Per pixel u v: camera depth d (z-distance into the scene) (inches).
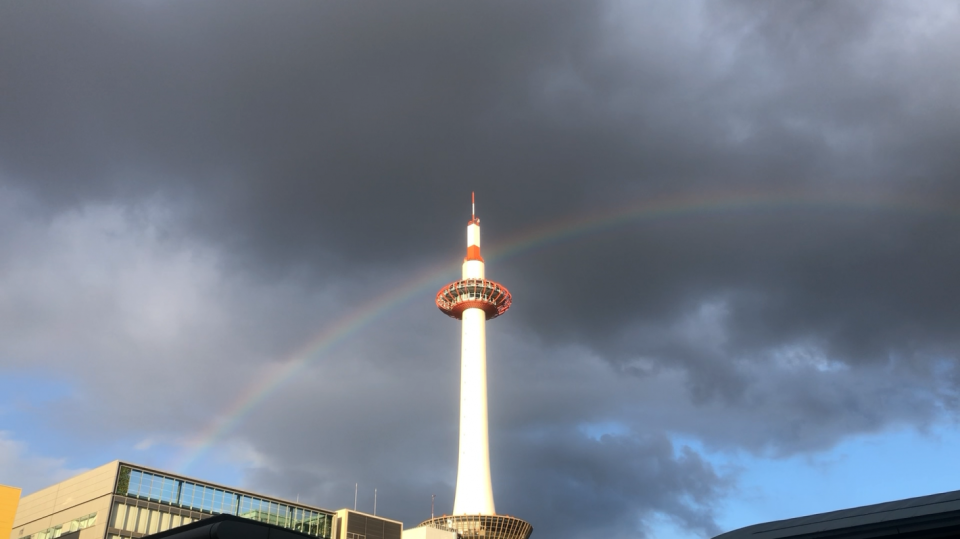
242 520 1841.8
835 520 1620.3
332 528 6136.8
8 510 3659.0
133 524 5118.1
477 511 7731.3
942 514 1467.8
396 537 6432.1
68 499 5329.7
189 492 5487.2
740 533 1722.4
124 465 5246.1
